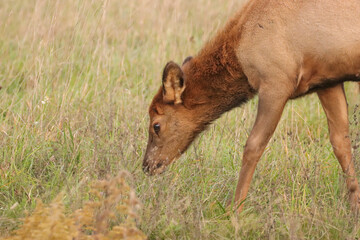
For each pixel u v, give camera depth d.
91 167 12.75
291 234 10.50
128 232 9.54
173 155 13.20
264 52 12.04
